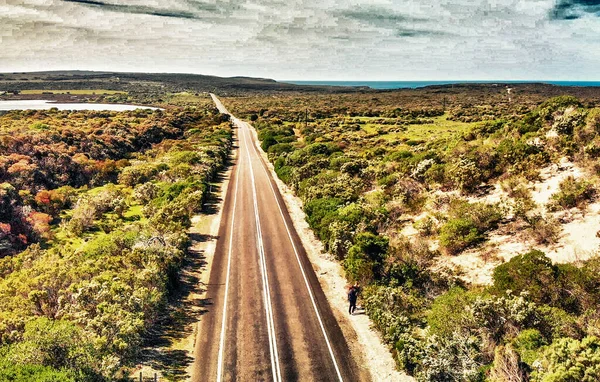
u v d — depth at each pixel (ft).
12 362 37.81
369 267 64.34
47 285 57.62
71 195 123.54
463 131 134.51
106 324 47.11
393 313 54.39
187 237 86.28
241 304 61.67
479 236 67.15
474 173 82.84
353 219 81.92
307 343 51.93
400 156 131.95
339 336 53.72
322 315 59.00
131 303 51.90
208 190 132.77
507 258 59.82
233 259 79.30
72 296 53.62
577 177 69.56
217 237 92.17
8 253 81.41
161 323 55.42
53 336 40.34
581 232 57.00
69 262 68.85
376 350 50.70
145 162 182.50
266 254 82.23
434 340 44.73
